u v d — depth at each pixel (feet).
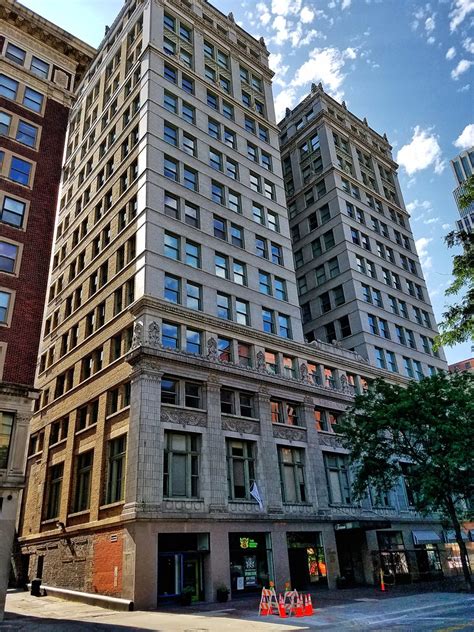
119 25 165.99
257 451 107.76
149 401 92.43
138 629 55.62
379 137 233.96
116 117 144.46
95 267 129.39
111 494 94.53
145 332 97.96
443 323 68.13
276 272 138.31
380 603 77.30
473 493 100.01
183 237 116.47
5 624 61.41
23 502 128.98
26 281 90.02
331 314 175.52
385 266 191.52
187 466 94.02
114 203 129.49
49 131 106.73
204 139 136.98
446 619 56.75
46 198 99.60
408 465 140.26
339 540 125.08
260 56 179.83
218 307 117.19
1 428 76.89
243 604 80.69
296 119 220.64
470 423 94.48
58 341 137.90
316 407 129.80
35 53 112.98
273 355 125.29
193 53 150.30
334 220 185.98
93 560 91.35
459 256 68.03
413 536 136.26
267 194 151.23
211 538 89.92
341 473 128.26
